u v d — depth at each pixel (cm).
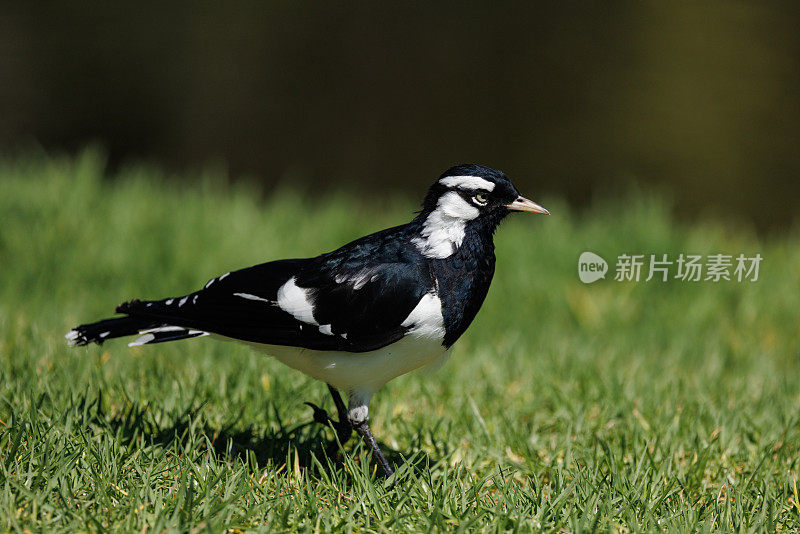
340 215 1452
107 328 703
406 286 649
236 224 1345
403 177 2231
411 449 739
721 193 2050
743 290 1272
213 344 970
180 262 1216
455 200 664
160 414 743
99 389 738
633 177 2097
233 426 738
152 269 1200
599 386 885
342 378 668
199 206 1394
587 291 1264
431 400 847
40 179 1388
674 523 612
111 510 568
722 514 622
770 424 816
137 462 638
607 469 697
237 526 563
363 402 676
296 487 627
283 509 593
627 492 646
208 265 1215
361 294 646
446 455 732
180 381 822
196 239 1277
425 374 727
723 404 855
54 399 739
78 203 1291
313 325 650
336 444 716
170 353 946
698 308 1220
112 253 1212
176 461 646
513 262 1330
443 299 657
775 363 1067
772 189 2064
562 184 2116
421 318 651
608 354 1048
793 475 693
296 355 673
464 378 929
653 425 790
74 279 1158
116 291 1139
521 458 746
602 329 1178
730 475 710
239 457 657
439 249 664
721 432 772
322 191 2189
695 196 2042
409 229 678
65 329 980
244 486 604
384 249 666
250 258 1259
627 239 1372
